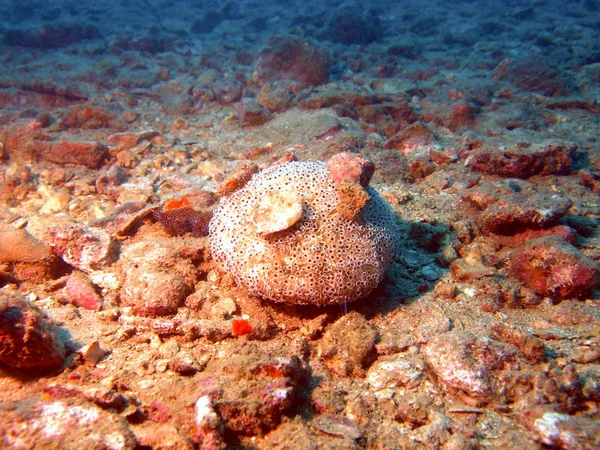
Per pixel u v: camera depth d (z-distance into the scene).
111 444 0.19
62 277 0.30
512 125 0.62
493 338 0.26
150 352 0.25
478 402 0.23
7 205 0.42
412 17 1.60
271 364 0.22
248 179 0.31
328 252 0.26
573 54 0.99
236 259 0.27
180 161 0.54
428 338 0.26
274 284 0.26
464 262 0.33
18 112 0.71
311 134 0.59
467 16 1.59
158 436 0.20
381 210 0.29
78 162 0.51
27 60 1.08
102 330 0.26
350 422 0.22
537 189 0.44
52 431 0.19
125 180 0.48
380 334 0.27
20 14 1.53
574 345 0.25
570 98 0.70
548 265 0.29
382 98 0.74
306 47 0.88
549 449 0.20
